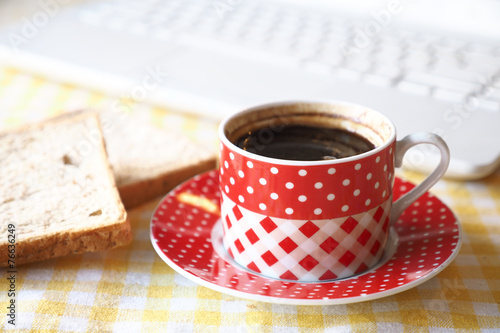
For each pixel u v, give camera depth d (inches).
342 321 13.3
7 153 17.3
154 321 13.3
